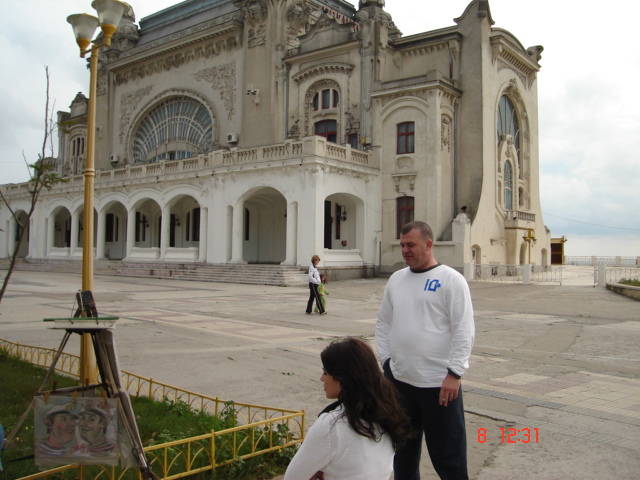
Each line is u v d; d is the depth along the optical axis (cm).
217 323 1502
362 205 3519
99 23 793
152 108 5084
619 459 567
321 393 805
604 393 827
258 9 4150
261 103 4153
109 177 4362
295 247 3244
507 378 916
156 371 912
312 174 3145
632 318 1734
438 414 420
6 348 1014
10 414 644
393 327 443
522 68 4306
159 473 482
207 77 4578
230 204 3544
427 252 439
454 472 417
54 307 1786
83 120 5678
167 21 5303
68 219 5431
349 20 4688
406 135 3575
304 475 286
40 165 798
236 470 504
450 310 422
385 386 301
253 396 783
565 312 1888
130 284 3009
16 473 475
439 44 3766
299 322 1580
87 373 661
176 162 3903
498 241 3831
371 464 288
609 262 5769
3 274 3891
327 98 3884
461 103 3700
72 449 357
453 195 3634
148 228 4806
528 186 4400
